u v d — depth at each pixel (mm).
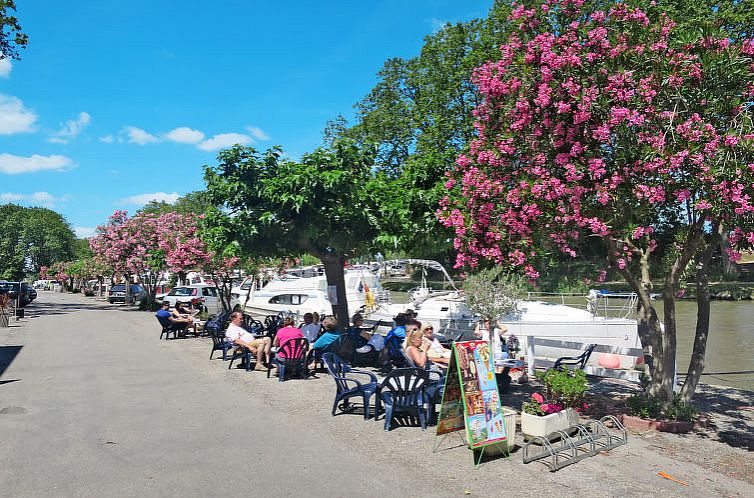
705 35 7711
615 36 7941
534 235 8211
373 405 9273
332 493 5590
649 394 8742
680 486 5973
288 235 13930
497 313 14797
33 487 5660
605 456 6887
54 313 33406
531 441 7074
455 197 10242
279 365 11430
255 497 5473
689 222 7969
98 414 8555
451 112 30562
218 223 13891
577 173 7469
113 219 37875
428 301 19594
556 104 7668
